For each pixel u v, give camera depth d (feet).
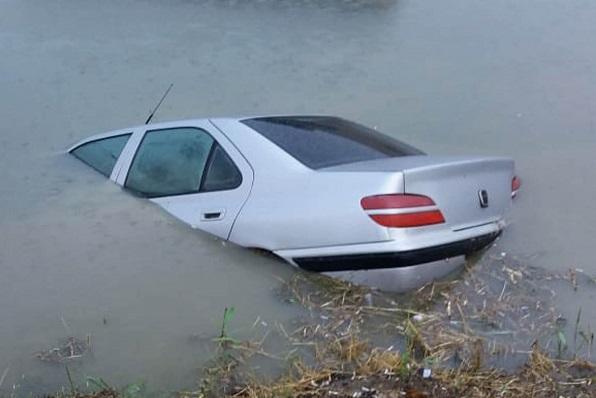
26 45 43.16
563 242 19.30
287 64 39.93
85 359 15.31
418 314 16.14
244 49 41.65
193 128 20.13
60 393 14.07
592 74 35.88
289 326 16.03
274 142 18.62
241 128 19.29
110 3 50.01
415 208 16.29
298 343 15.40
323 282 17.20
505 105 32.68
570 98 33.06
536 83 35.27
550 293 17.22
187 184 19.77
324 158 18.15
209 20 46.47
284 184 17.84
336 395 13.46
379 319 16.10
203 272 17.98
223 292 17.33
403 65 38.63
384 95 35.01
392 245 16.11
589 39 40.45
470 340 15.11
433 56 39.83
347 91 35.99
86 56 41.37
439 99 34.09
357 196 16.55
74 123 32.68
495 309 16.42
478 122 30.99
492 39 41.22
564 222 20.36
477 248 17.58
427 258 16.39
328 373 14.10
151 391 14.08
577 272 18.04
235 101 35.50
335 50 41.24
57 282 18.02
